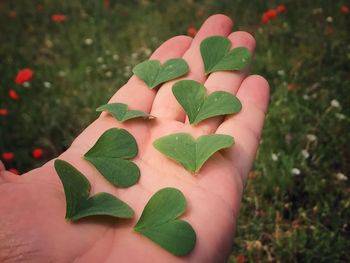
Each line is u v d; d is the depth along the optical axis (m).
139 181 0.13
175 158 0.13
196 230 0.12
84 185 0.12
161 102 0.16
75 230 0.11
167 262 0.11
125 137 0.14
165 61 0.18
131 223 0.12
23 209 0.11
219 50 0.17
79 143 0.14
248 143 0.14
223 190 0.13
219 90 0.16
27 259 0.11
